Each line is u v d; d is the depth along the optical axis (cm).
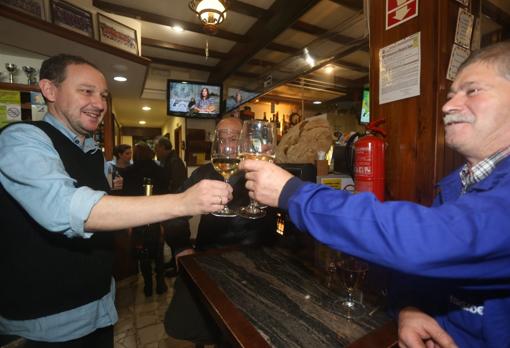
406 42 98
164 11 310
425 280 73
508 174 53
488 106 59
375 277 93
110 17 264
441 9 90
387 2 104
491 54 60
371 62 112
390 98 104
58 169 73
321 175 135
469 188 68
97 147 119
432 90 90
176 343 201
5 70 244
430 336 64
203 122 523
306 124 154
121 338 207
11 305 90
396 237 44
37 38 217
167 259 363
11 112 226
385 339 64
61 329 96
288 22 278
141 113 714
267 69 400
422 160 94
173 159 397
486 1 126
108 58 268
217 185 67
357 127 442
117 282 300
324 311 74
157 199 69
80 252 99
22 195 69
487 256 43
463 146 65
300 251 118
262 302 78
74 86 100
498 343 58
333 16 301
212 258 110
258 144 83
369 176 96
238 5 289
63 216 65
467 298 65
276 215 139
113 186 240
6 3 182
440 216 45
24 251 89
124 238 310
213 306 75
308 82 388
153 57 452
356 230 47
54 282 93
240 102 446
